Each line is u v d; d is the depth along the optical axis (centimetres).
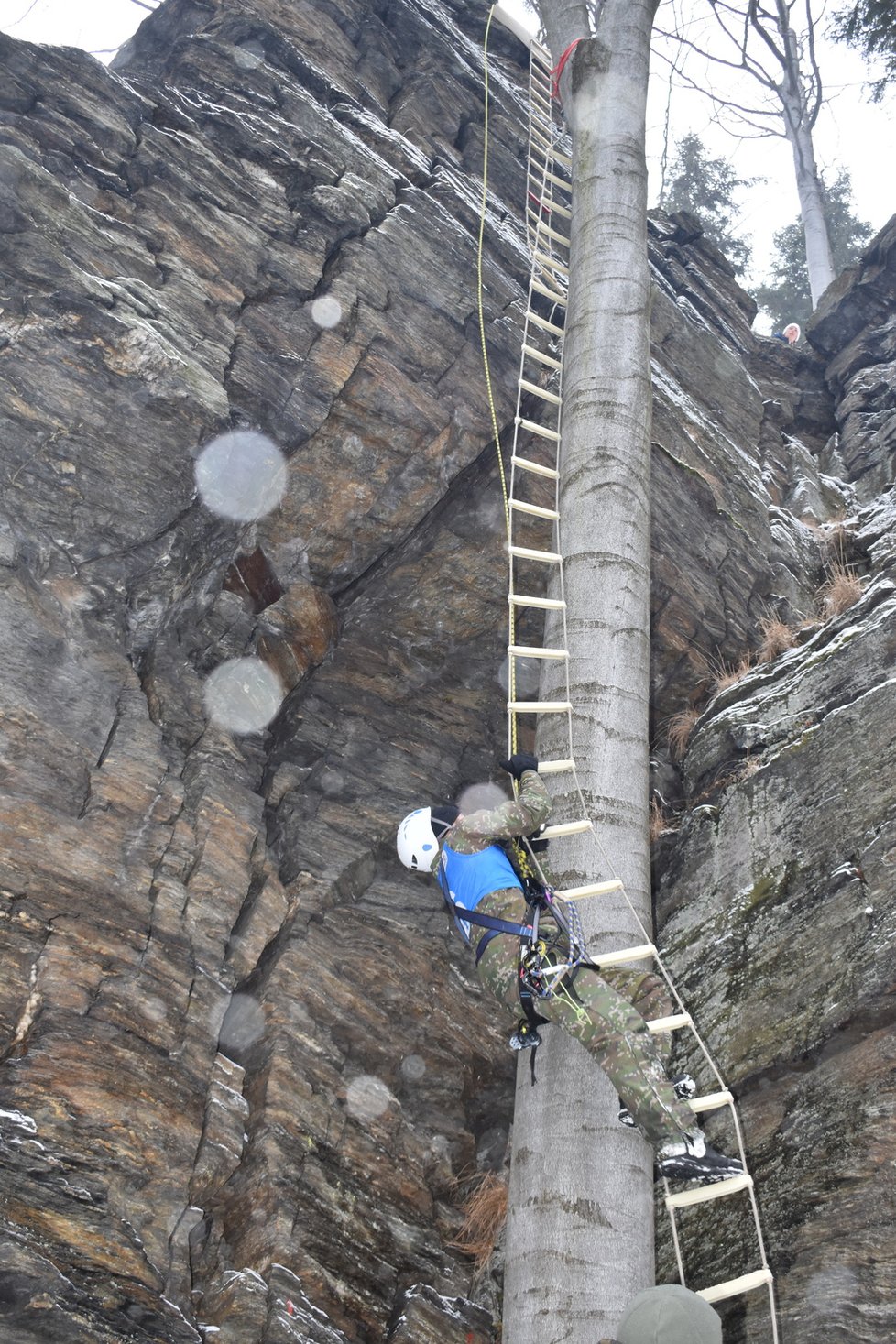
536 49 941
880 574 852
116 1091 491
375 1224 565
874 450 1166
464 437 781
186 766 641
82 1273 420
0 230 615
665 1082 366
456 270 830
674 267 1348
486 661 835
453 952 725
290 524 745
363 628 815
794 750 686
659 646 834
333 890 691
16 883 515
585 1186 415
